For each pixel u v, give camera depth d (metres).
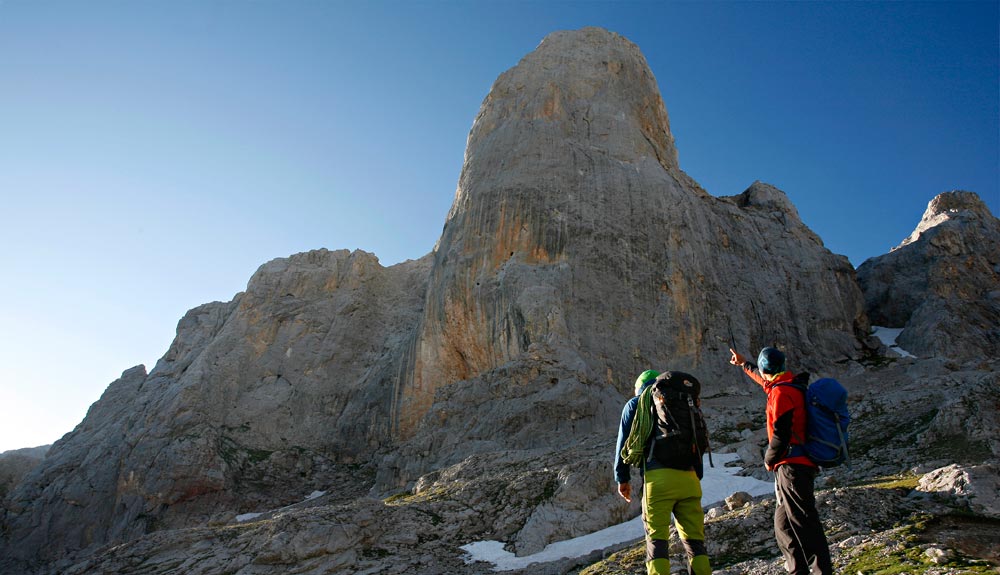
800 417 7.39
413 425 52.62
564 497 26.16
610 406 42.94
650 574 6.78
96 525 51.47
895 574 10.41
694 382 7.46
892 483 19.83
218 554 26.06
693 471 7.15
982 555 10.95
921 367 51.72
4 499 56.53
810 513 7.17
